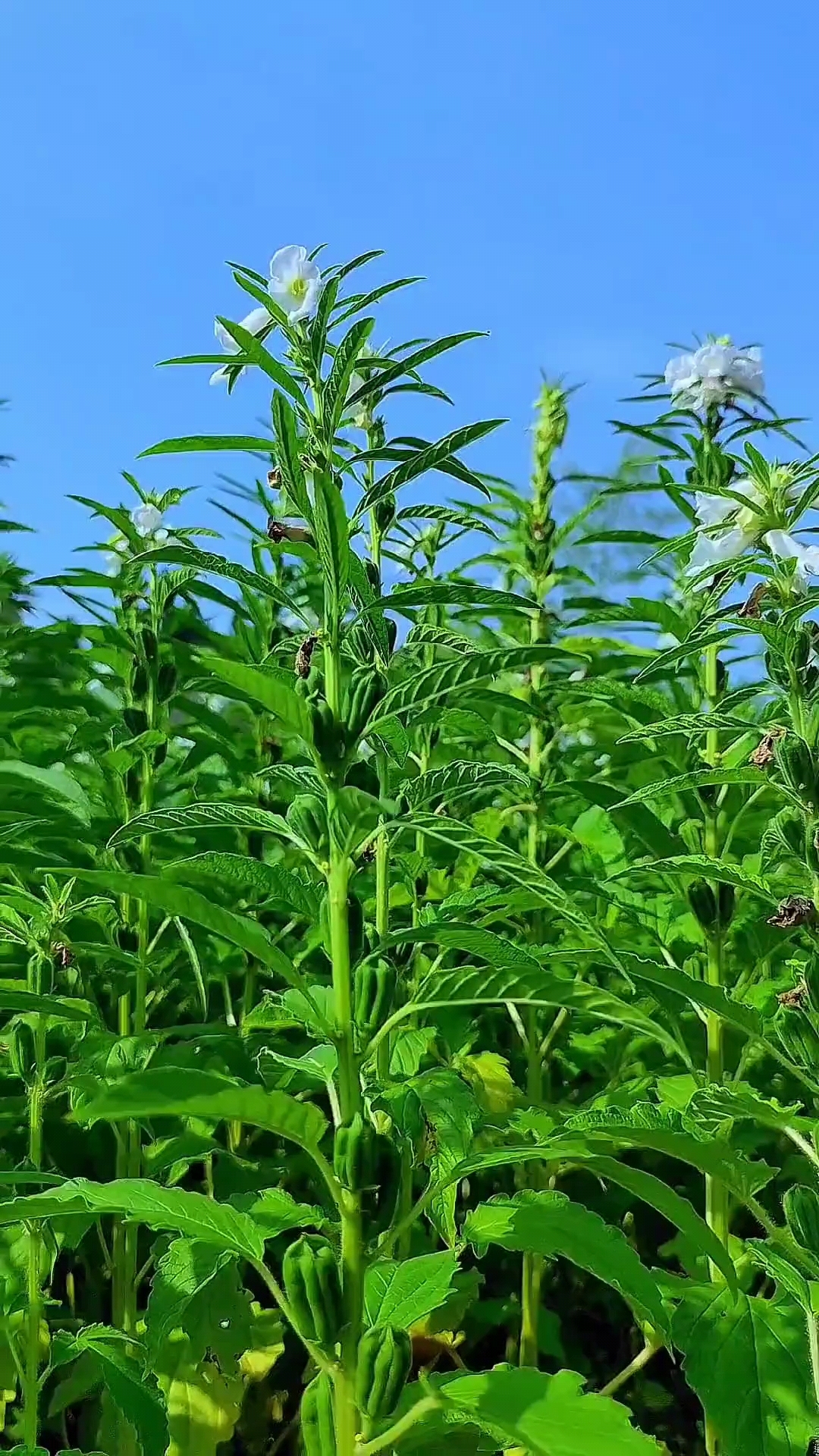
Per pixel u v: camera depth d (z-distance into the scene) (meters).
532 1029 3.55
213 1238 1.67
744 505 2.39
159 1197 1.70
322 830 1.76
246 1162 3.15
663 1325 1.88
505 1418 1.52
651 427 3.10
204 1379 2.62
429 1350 3.10
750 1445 2.01
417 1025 3.31
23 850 2.97
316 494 1.71
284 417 1.75
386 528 2.77
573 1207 2.00
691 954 3.64
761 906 3.29
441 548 3.89
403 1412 1.84
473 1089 3.21
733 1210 3.41
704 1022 2.97
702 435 3.06
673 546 2.42
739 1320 2.20
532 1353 3.11
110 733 3.78
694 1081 2.94
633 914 3.63
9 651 3.88
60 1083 2.64
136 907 3.30
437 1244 3.15
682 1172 3.79
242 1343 2.50
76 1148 3.36
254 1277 3.24
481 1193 3.68
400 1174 1.66
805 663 2.12
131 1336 2.67
